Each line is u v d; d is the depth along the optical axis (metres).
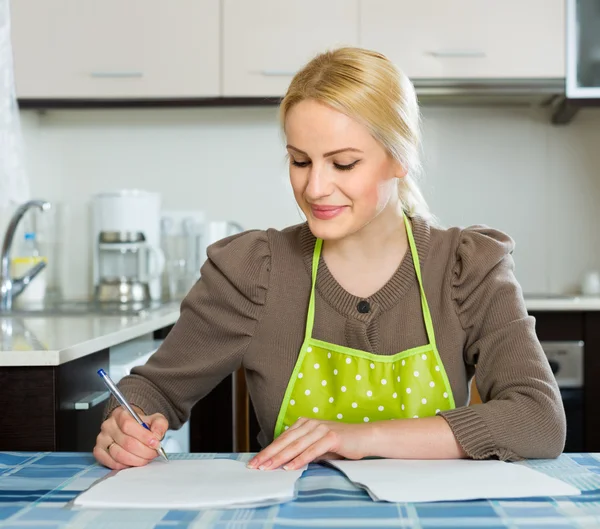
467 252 1.26
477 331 1.25
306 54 2.87
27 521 0.76
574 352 2.70
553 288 3.19
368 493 0.85
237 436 2.65
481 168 3.19
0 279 2.47
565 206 3.18
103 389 1.70
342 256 1.27
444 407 1.22
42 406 1.40
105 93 2.89
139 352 2.14
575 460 1.03
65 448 1.45
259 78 2.88
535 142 3.18
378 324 1.26
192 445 2.52
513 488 0.85
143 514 0.78
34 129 3.18
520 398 1.10
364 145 1.07
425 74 2.86
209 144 3.24
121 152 3.24
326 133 1.05
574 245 3.18
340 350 1.24
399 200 1.32
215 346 1.32
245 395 2.68
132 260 2.97
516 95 2.91
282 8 2.87
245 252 1.32
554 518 0.75
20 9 2.89
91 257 3.24
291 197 3.22
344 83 1.06
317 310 1.27
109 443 1.02
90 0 2.89
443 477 0.90
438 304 1.26
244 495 0.82
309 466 0.99
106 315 2.23
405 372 1.23
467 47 2.86
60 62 2.89
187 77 2.88
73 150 3.25
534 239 3.19
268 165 3.23
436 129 3.20
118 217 2.92
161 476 0.92
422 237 1.29
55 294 3.20
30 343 1.50
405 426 1.04
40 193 3.24
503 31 2.85
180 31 2.88
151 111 3.23
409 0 2.85
